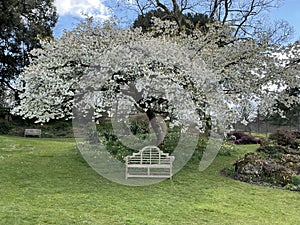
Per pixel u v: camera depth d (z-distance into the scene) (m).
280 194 5.06
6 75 16.03
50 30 16.81
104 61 5.61
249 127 14.87
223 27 7.40
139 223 3.41
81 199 4.31
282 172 5.97
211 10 11.42
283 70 7.03
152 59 5.78
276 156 7.52
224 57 6.93
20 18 15.56
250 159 6.50
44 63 5.88
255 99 6.94
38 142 10.33
